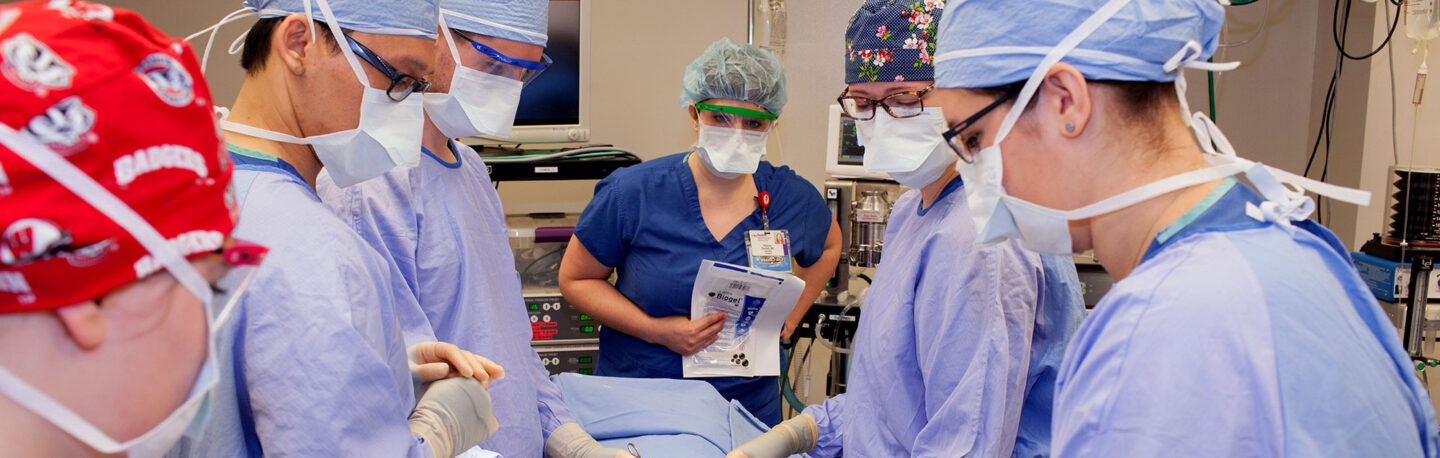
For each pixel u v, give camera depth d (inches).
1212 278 27.0
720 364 80.6
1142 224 30.5
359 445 32.2
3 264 16.3
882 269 59.6
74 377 18.2
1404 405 26.8
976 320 47.6
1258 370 25.3
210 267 20.2
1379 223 111.0
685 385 69.9
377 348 34.2
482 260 57.4
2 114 15.8
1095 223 31.9
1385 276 91.6
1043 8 30.6
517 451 54.3
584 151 97.7
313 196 36.7
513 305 61.1
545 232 93.5
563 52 102.7
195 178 19.0
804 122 124.1
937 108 54.0
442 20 53.2
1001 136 32.3
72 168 16.6
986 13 32.0
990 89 32.2
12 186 16.0
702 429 61.8
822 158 125.0
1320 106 120.8
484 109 55.9
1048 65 30.2
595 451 56.2
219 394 30.7
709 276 78.4
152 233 17.8
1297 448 24.6
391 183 52.7
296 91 38.1
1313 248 28.7
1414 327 89.2
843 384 98.3
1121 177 30.3
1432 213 90.5
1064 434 29.1
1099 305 29.6
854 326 94.9
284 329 31.5
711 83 76.0
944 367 48.5
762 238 82.4
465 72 54.6
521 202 124.5
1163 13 29.5
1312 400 25.0
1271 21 122.1
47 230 16.4
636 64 122.0
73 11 17.6
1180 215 29.3
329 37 37.9
